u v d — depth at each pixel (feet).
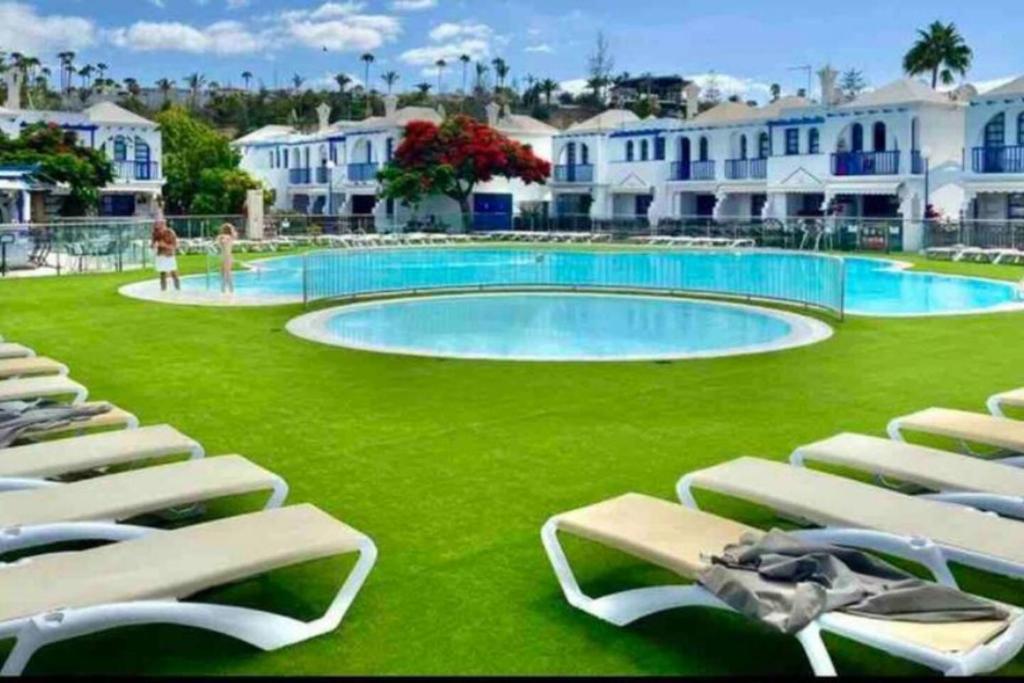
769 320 56.44
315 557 14.97
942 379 35.53
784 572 14.06
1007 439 22.27
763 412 30.14
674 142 157.69
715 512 21.06
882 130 127.95
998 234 99.14
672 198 158.40
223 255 64.13
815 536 16.17
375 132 175.73
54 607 12.99
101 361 39.32
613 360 39.04
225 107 317.42
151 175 158.51
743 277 80.23
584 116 308.19
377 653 14.61
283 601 16.51
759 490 17.70
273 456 25.35
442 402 31.37
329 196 186.29
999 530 15.78
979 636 12.47
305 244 121.60
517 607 16.22
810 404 31.27
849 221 113.80
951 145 125.70
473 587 17.04
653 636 15.19
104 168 124.36
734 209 151.84
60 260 83.56
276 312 55.26
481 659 14.43
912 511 16.62
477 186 167.32
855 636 12.61
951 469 19.49
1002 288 73.26
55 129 123.54
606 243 126.93
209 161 163.32
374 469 24.12
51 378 29.04
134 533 16.48
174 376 36.09
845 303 66.28
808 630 12.82
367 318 57.47
